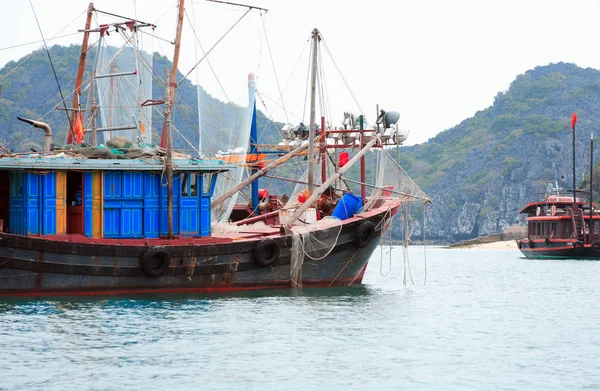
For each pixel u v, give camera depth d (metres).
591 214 95.94
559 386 20.38
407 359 23.03
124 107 43.44
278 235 35.94
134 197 33.34
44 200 31.47
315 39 39.62
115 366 21.42
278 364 21.98
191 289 33.75
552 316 32.50
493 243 178.88
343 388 19.80
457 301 37.66
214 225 37.69
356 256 37.56
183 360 22.22
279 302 32.75
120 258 31.84
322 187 37.41
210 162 34.53
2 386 19.47
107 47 44.78
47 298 31.00
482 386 20.27
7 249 29.70
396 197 40.94
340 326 27.88
